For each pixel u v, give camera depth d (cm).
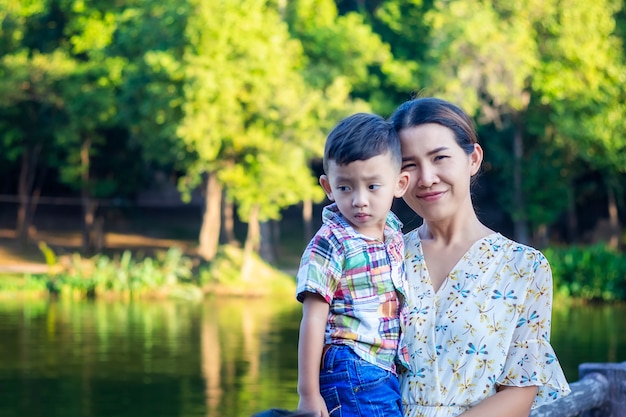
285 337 2023
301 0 3484
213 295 2994
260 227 3494
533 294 281
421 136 286
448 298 281
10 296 2847
